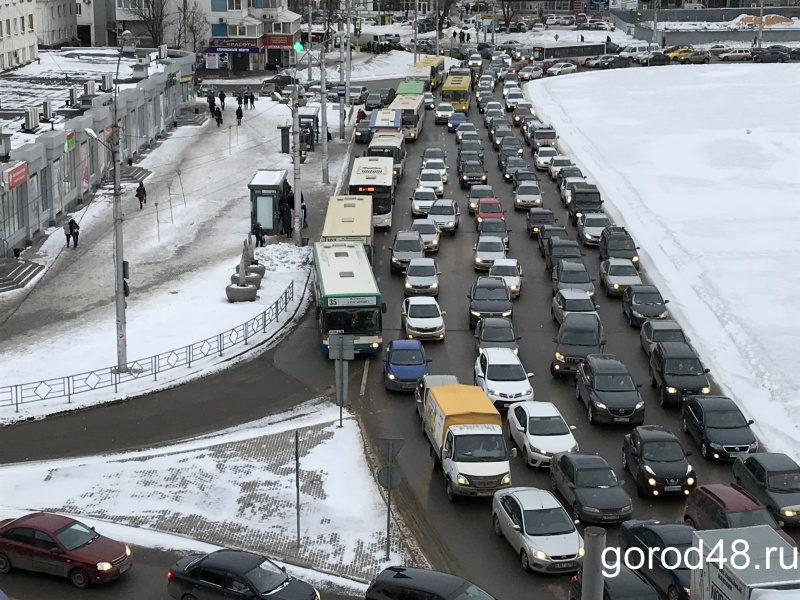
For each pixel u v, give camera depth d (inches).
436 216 2363.4
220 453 1288.1
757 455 1206.3
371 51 5615.2
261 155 3110.2
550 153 2977.4
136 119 3053.6
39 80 3235.7
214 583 928.9
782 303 1839.3
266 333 1750.7
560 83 4515.3
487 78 4434.1
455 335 1759.4
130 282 1999.3
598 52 5703.7
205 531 1103.0
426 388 1389.0
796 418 1418.6
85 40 4980.3
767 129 3459.6
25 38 3720.5
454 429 1218.6
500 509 1103.0
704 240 2246.6
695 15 6732.3
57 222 2356.1
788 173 2864.2
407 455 1321.4
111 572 983.0
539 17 7564.0
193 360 1617.9
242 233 2357.3
